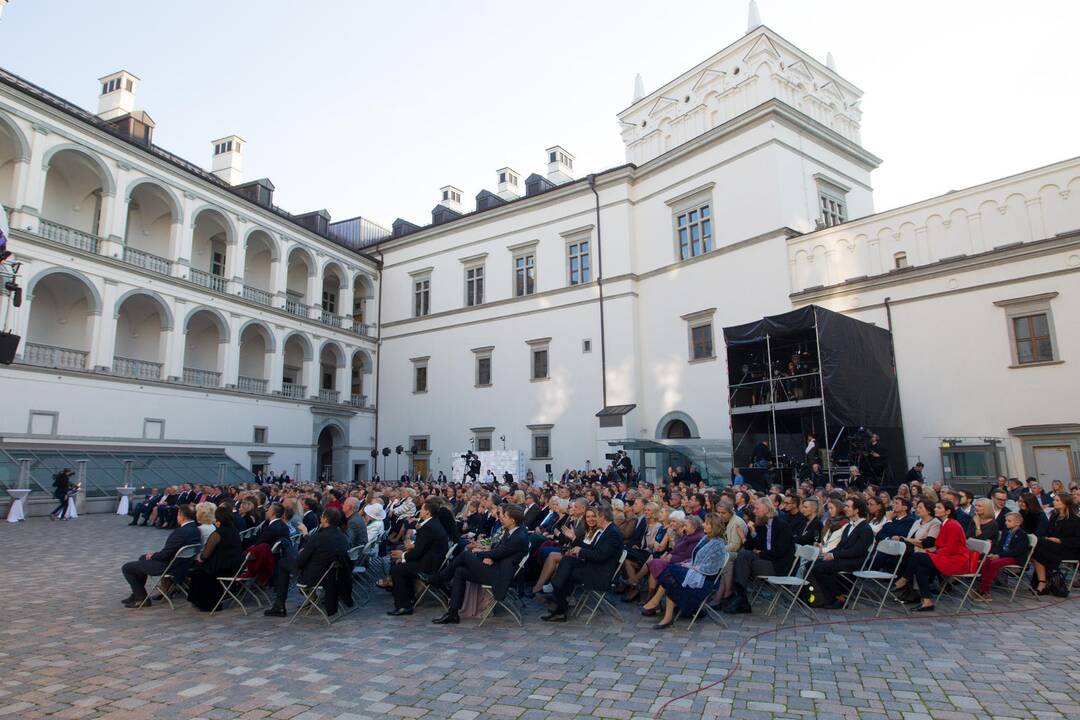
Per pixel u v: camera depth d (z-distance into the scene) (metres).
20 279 25.31
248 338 38.78
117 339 32.53
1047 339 19.48
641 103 34.31
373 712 5.89
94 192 30.97
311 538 9.62
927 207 22.69
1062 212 19.80
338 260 41.38
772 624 8.95
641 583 11.08
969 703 5.91
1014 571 10.94
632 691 6.34
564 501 12.98
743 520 10.57
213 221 36.00
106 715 5.84
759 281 27.08
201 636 8.55
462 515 14.83
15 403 25.05
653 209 32.47
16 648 7.92
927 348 21.80
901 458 21.09
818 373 18.61
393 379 42.34
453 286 40.25
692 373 29.48
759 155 27.75
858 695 6.15
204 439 31.86
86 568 13.62
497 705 6.03
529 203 37.09
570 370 34.09
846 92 32.84
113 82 36.19
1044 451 19.17
